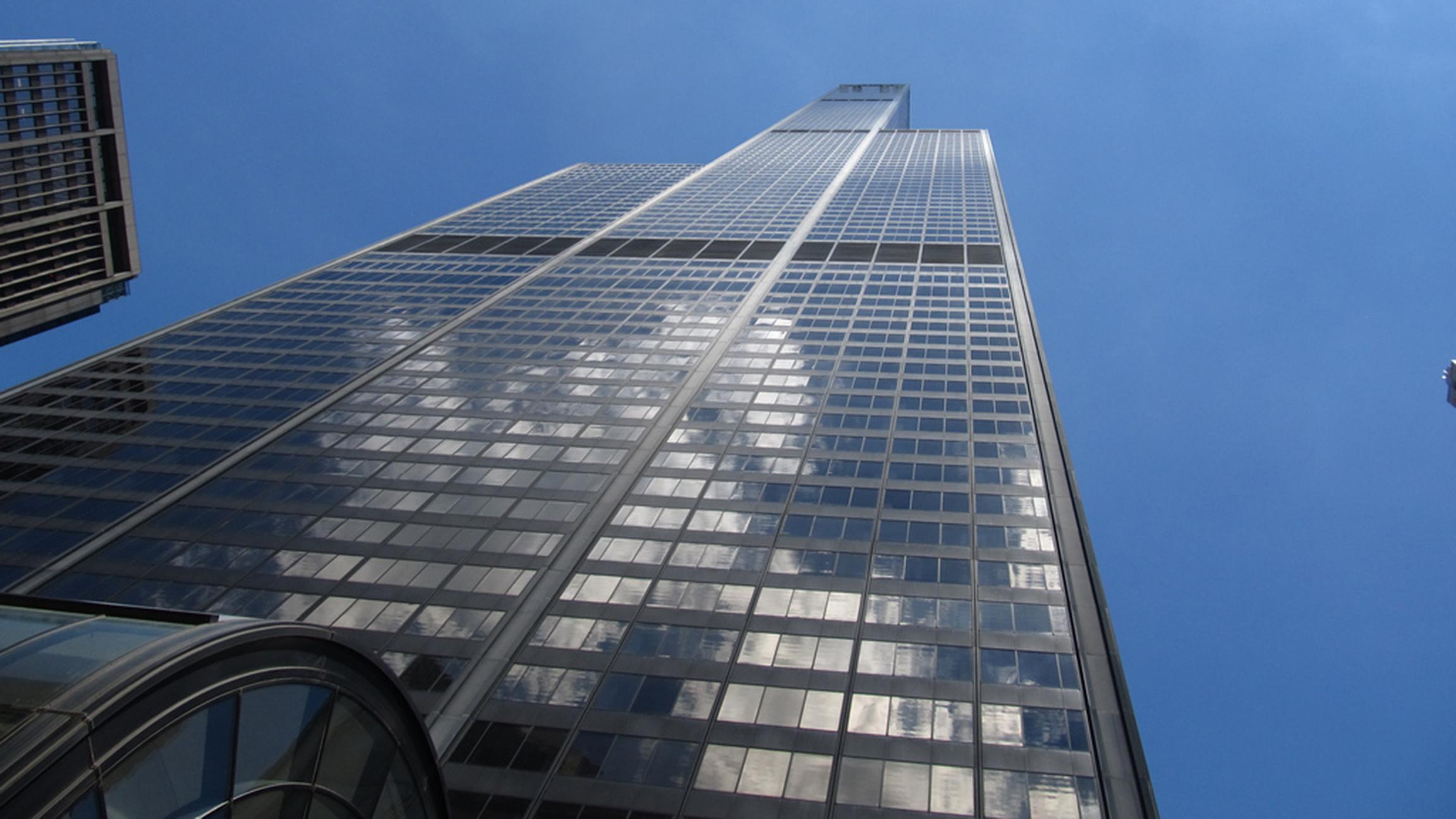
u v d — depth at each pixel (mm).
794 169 151125
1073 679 38875
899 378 69750
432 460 59750
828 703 37969
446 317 85938
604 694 38906
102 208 100875
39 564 49531
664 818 32938
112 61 101375
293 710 16172
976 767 34531
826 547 48812
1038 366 71500
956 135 181750
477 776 34750
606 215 123812
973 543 48656
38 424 66438
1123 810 32719
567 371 73062
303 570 48375
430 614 44625
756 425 62875
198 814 13852
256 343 81312
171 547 50844
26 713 12117
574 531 51188
